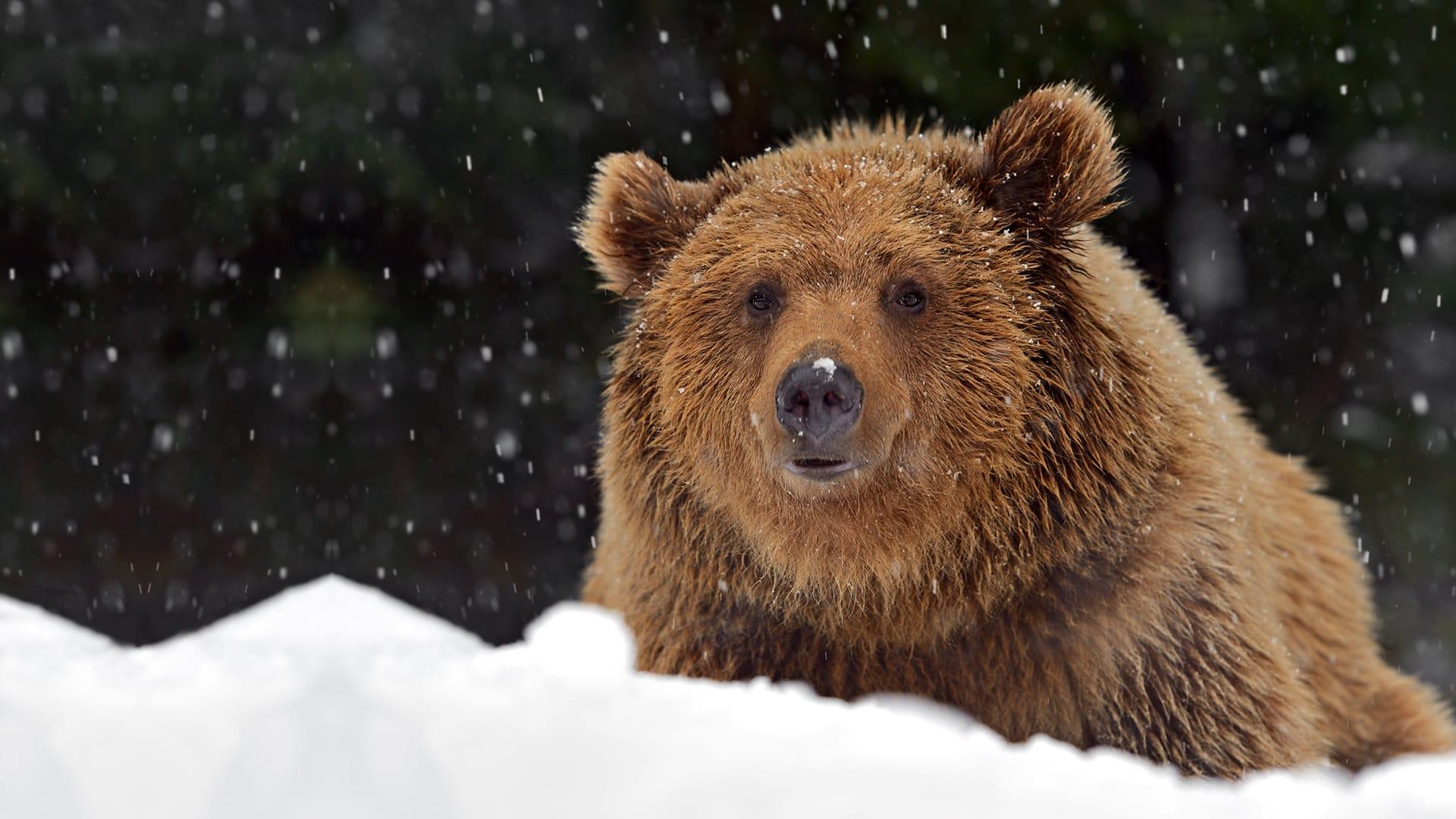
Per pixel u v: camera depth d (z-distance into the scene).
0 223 20.97
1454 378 23.52
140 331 21.72
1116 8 20.69
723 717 4.57
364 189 20.38
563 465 22.38
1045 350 8.19
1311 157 22.98
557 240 21.62
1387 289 22.59
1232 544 8.27
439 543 22.27
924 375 8.12
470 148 20.69
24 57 20.84
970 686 8.30
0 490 21.72
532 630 5.39
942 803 4.05
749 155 21.62
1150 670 8.02
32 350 21.56
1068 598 8.06
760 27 21.47
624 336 9.31
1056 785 4.18
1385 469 23.36
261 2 20.81
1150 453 8.09
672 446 8.59
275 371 21.36
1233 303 23.92
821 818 4.00
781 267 8.27
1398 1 21.50
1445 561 23.06
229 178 20.70
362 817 4.04
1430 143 22.14
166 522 22.08
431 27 20.70
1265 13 21.25
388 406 21.86
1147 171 23.06
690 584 8.62
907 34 20.86
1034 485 8.09
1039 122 8.55
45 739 4.42
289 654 5.46
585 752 4.32
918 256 8.23
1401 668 22.38
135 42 20.95
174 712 4.57
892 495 8.10
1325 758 8.62
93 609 22.03
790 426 7.62
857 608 8.28
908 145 9.19
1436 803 4.09
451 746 4.36
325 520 21.92
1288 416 23.61
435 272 21.33
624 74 21.45
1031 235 8.53
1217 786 4.96
